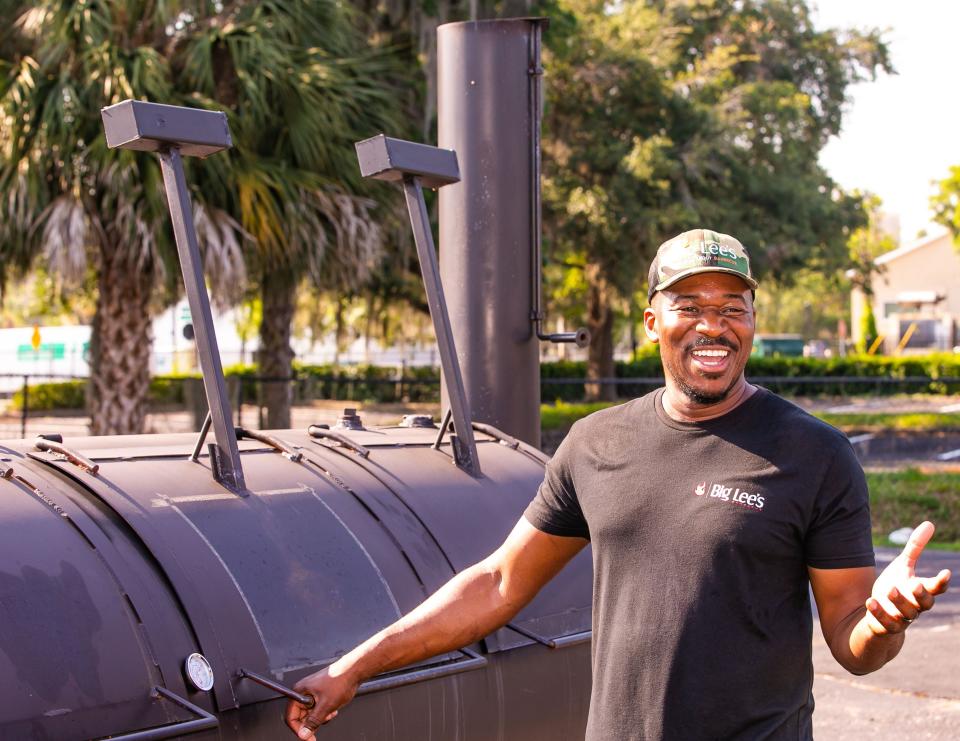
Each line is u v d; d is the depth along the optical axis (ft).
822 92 98.22
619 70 73.36
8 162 32.04
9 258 34.37
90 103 31.73
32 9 32.12
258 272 37.93
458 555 9.42
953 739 17.51
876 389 96.53
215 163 32.45
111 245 34.17
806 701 7.06
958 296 172.96
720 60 81.92
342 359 111.75
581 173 76.59
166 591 7.62
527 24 14.96
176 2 31.83
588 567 10.51
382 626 8.49
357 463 9.92
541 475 11.07
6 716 6.51
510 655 9.42
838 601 6.87
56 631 6.97
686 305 7.16
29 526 7.48
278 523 8.61
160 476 8.55
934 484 38.47
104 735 6.81
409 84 44.93
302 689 7.59
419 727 8.63
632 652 7.04
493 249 14.80
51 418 67.82
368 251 35.76
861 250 111.34
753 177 79.66
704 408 7.16
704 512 6.93
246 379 46.29
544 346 111.34
